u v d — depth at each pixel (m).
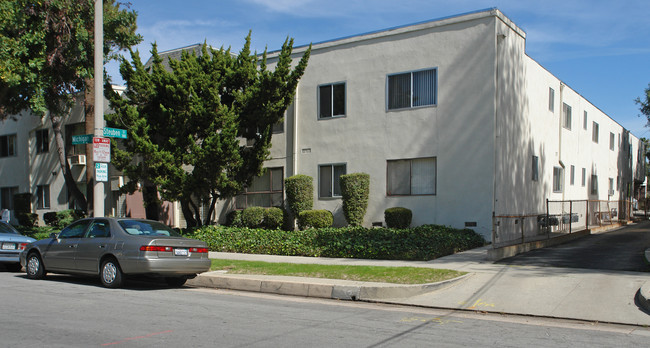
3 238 13.09
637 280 10.07
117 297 9.62
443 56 18.22
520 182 19.17
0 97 19.42
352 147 19.95
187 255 10.75
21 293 9.95
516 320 8.02
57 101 21.52
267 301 9.58
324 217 19.34
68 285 11.16
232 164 18.62
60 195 28.80
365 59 19.86
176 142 18.08
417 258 13.52
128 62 18.69
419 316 8.24
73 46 19.36
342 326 7.38
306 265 12.50
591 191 28.20
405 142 18.84
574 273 11.02
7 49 17.12
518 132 19.09
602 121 30.78
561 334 7.06
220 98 19.56
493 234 13.65
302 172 21.06
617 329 7.41
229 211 22.66
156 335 6.66
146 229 11.24
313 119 20.95
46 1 18.28
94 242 11.00
